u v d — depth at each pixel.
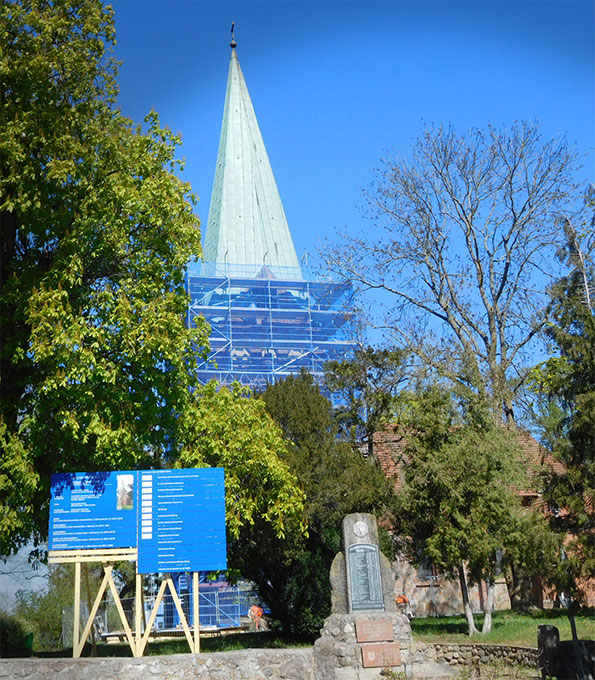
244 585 41.69
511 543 26.34
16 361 20.36
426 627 29.34
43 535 21.59
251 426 24.12
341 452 27.11
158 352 21.19
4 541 19.81
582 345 18.30
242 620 47.88
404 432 30.89
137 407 21.02
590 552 17.25
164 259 22.20
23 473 19.38
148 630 18.23
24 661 17.27
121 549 18.62
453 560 26.27
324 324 70.19
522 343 37.72
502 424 31.77
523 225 39.19
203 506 19.00
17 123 20.45
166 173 22.64
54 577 30.88
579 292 19.83
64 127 21.31
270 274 75.00
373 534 21.27
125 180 21.62
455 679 18.78
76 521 18.72
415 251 40.56
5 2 21.14
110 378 20.14
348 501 25.91
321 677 18.67
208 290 70.69
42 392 20.03
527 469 29.50
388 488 28.34
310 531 26.02
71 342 19.59
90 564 30.98
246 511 22.81
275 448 24.14
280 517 22.88
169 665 17.50
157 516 18.88
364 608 20.59
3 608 28.19
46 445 20.48
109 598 36.06
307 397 27.98
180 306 22.12
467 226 40.28
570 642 18.42
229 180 91.50
